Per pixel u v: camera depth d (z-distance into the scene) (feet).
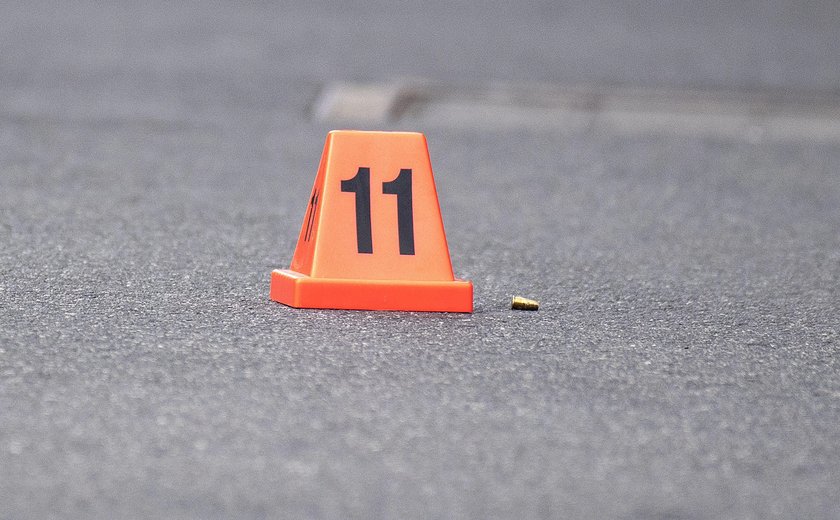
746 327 62.03
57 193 93.71
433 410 46.55
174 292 64.13
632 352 55.93
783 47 191.52
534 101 149.28
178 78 157.58
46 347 52.47
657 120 140.97
